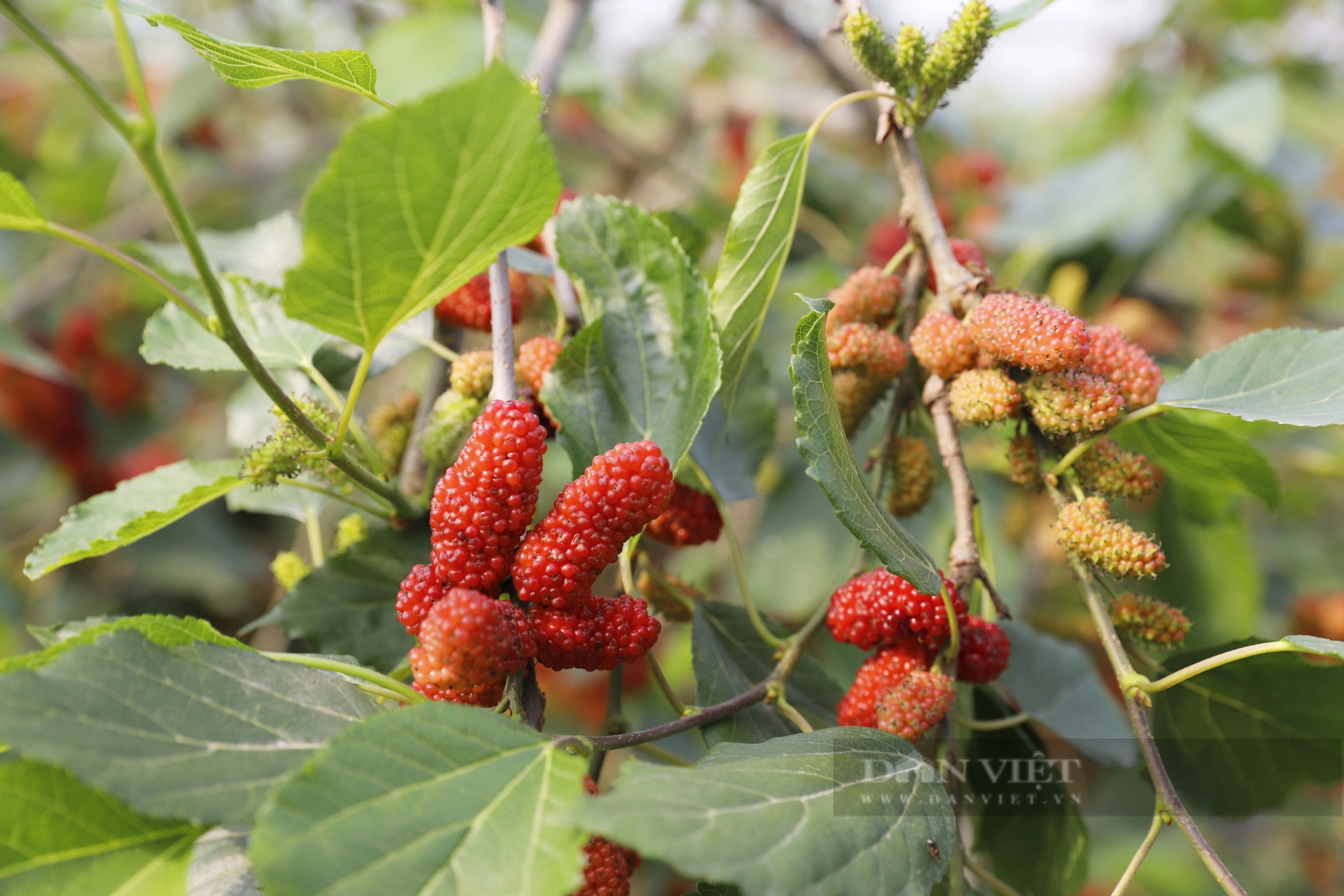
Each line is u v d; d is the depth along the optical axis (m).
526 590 0.30
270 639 0.57
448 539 0.30
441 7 0.63
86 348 0.73
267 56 0.34
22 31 0.27
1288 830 0.84
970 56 0.34
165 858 0.28
